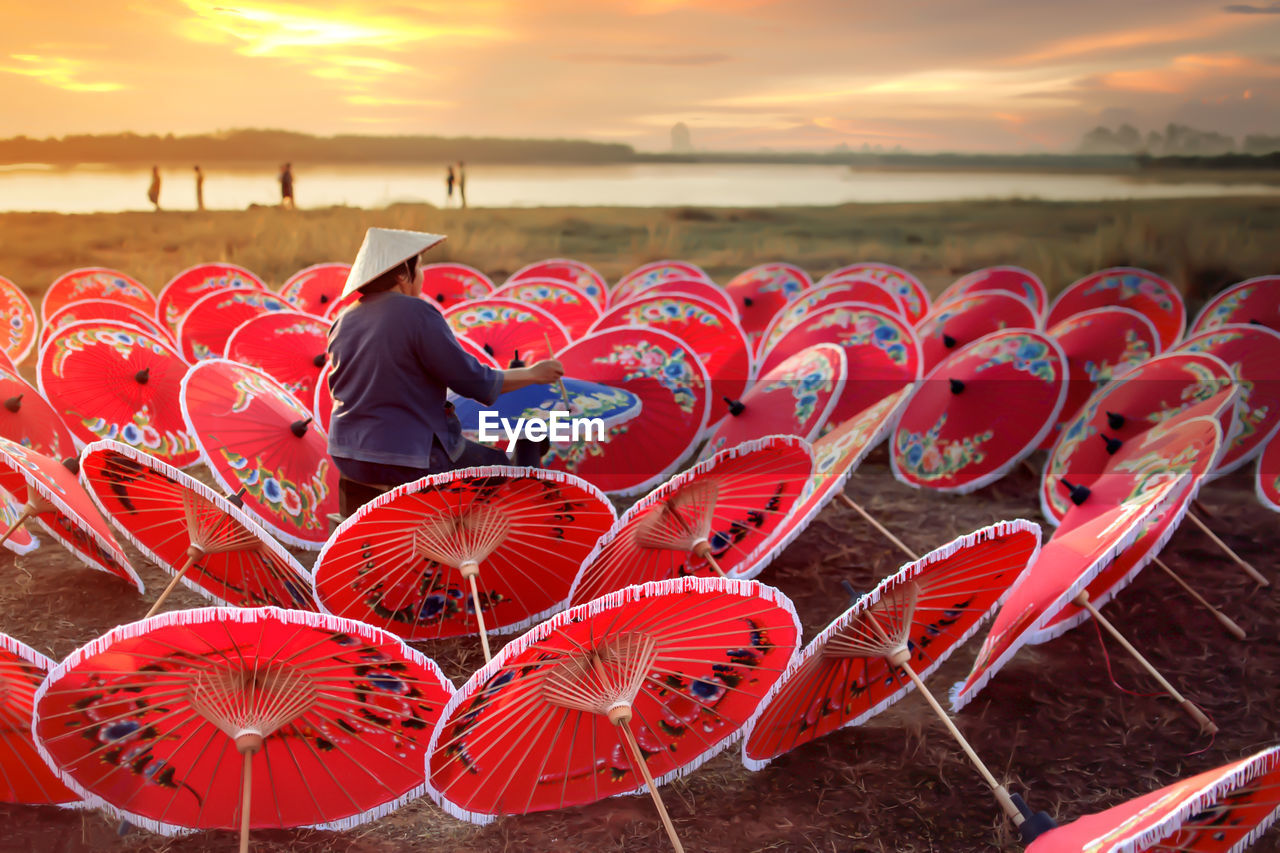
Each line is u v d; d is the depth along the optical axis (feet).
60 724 8.57
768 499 14.55
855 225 76.23
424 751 9.68
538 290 31.58
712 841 10.61
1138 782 11.69
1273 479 20.08
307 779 9.66
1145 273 30.17
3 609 16.12
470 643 15.14
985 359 21.67
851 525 20.21
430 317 14.23
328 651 8.38
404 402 14.23
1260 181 69.92
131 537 14.65
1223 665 14.29
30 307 34.81
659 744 10.61
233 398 17.47
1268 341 20.72
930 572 10.17
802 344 24.26
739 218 80.18
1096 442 18.66
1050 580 10.62
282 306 29.68
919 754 12.27
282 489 17.22
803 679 10.52
